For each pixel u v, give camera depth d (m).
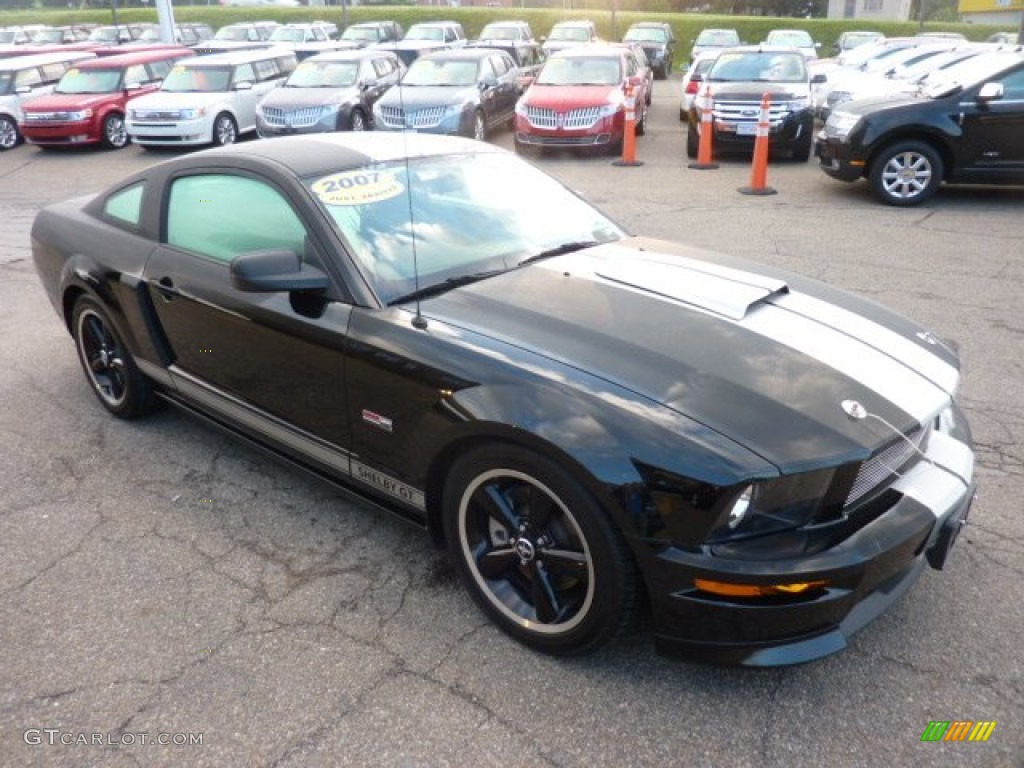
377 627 2.75
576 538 2.42
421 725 2.35
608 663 2.57
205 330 3.45
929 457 2.60
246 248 3.30
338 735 2.32
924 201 9.09
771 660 2.22
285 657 2.62
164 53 16.89
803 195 9.73
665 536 2.21
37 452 3.99
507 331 2.69
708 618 2.23
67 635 2.73
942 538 2.49
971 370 4.67
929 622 2.70
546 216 3.60
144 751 2.28
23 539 3.28
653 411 2.30
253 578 3.02
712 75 12.66
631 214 8.82
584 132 12.20
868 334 2.87
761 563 2.16
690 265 3.32
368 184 3.27
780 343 2.69
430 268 3.06
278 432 3.32
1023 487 3.46
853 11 59.28
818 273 6.56
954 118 8.60
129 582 3.01
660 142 14.19
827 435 2.26
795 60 12.62
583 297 2.94
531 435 2.34
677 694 2.44
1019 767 2.18
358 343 2.82
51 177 12.46
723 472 2.14
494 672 2.54
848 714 2.36
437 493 2.81
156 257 3.67
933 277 6.42
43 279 4.50
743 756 2.23
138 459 3.91
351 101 13.70
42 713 2.42
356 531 3.31
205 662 2.61
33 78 16.17
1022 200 9.24
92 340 4.30
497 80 14.58
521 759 2.23
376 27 28.41
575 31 27.05
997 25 37.66
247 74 15.19
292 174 3.19
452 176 3.56
